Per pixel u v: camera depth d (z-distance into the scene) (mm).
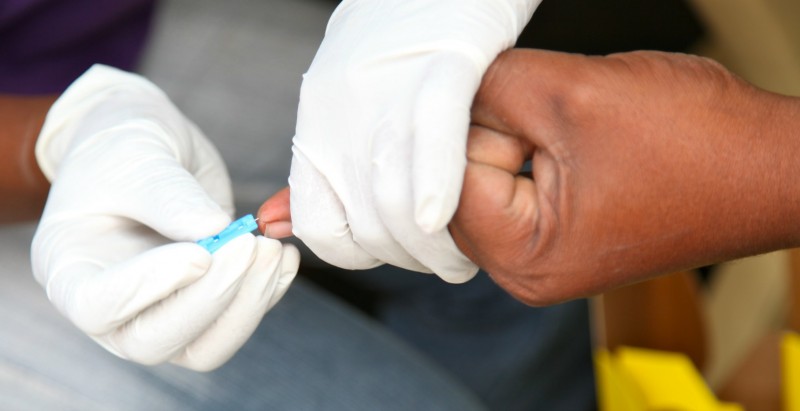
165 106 687
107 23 764
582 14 1172
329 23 605
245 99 802
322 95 573
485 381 948
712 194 554
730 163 552
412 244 563
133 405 707
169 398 710
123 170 634
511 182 556
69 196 638
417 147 532
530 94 556
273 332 752
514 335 939
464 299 913
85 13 750
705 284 1107
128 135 648
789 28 996
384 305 985
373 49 565
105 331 595
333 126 573
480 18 564
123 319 589
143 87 697
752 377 785
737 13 1021
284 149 807
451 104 537
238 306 597
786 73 1029
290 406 721
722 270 1090
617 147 552
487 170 553
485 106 562
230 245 580
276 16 823
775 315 1003
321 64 579
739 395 786
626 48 1161
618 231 558
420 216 526
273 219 605
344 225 585
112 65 785
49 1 739
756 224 559
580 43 1159
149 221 615
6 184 729
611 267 567
